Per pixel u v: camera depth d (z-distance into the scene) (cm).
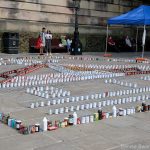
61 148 552
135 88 1116
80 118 691
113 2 3030
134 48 3173
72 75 1332
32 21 2464
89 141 588
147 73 1534
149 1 3378
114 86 1149
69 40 2620
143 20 2084
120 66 1747
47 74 1341
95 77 1327
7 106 816
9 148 546
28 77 1247
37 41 2350
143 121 724
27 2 2423
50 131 633
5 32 2306
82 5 2789
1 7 2288
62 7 2641
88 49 2872
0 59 1867
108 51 2997
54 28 2591
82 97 922
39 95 951
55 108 808
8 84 1080
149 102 913
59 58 2105
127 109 776
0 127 648
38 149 545
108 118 734
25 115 737
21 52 2412
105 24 2984
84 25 2825
